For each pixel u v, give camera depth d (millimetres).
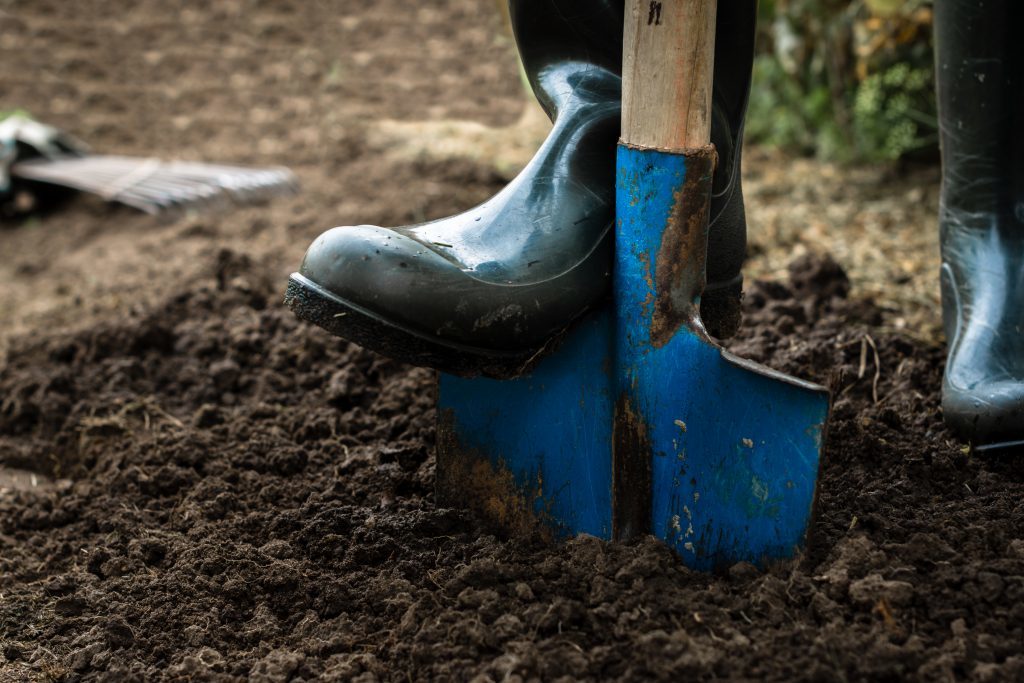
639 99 1573
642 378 1594
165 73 4586
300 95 4406
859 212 2725
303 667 1571
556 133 1636
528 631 1567
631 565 1585
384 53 4781
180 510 1731
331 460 1783
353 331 1572
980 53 1771
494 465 1653
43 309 2451
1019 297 1761
